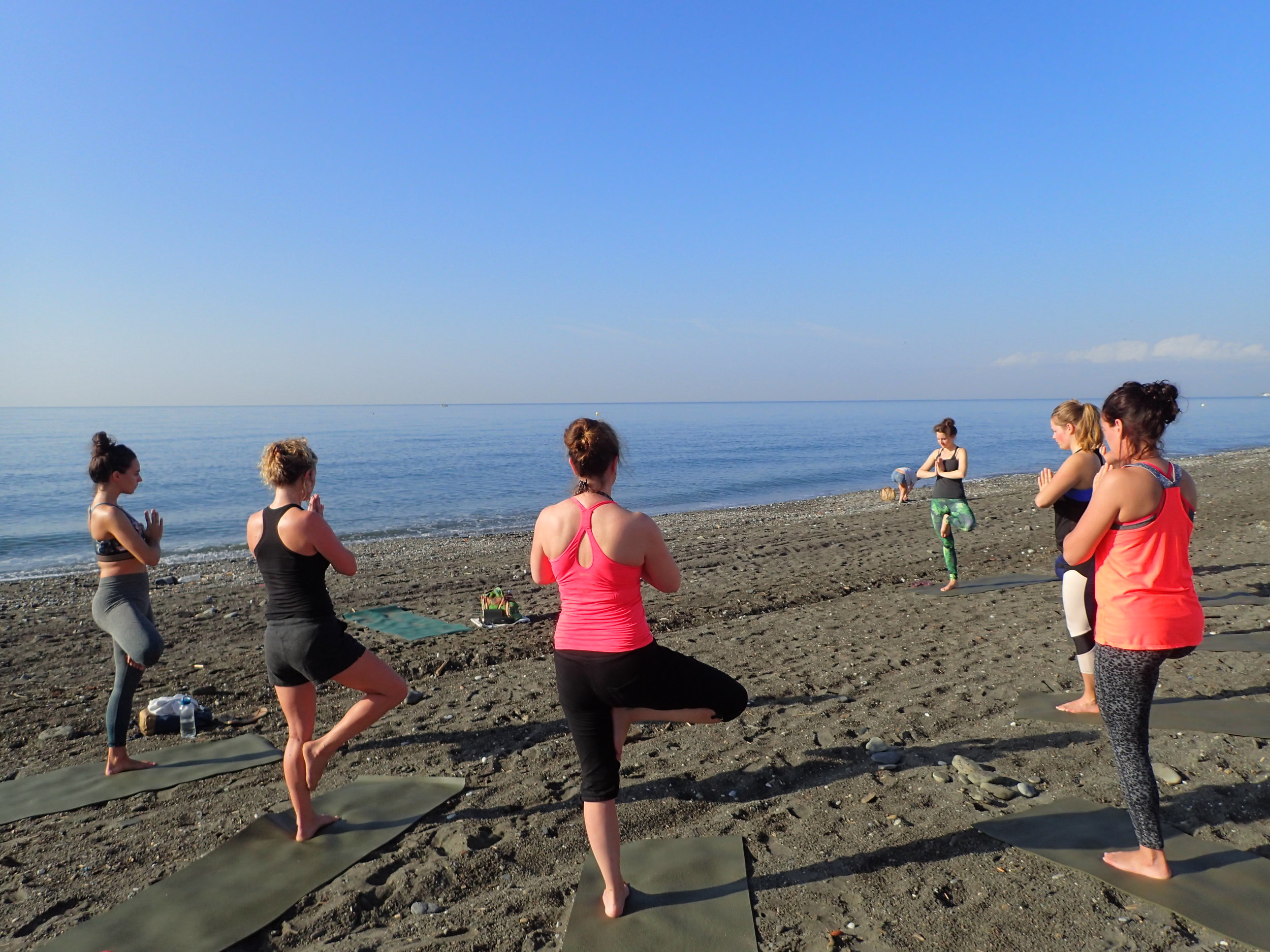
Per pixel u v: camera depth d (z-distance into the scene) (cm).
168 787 407
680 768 397
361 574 1150
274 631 326
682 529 1642
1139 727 273
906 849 307
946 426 827
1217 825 312
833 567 1066
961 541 1245
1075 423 446
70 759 464
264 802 384
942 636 645
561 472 3347
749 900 276
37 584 1180
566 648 260
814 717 466
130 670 426
